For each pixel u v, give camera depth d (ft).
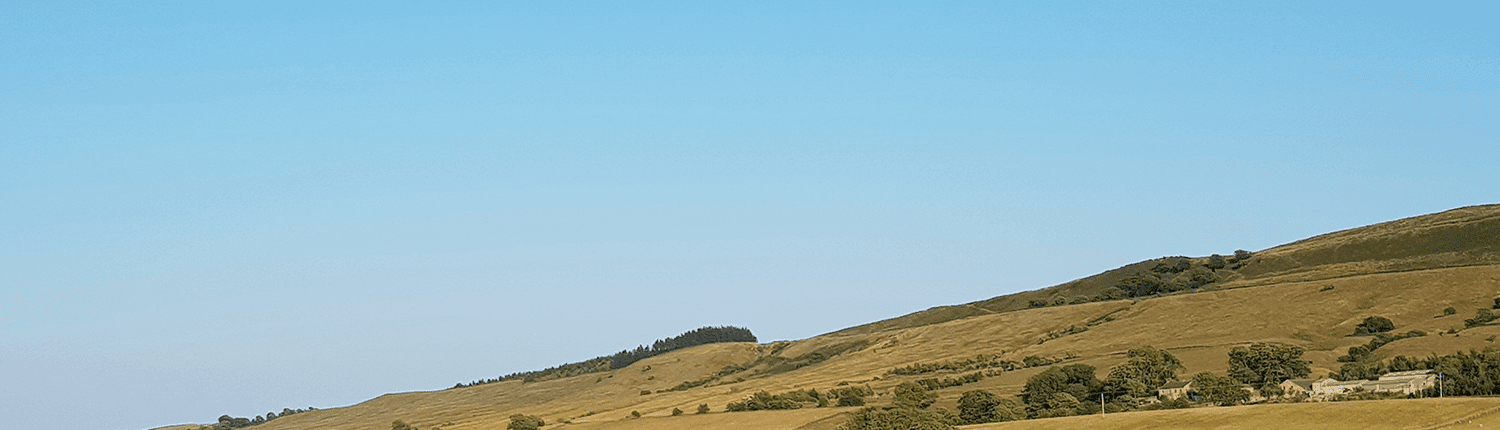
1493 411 408.67
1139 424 446.60
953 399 637.71
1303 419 424.05
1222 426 426.92
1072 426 456.04
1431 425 397.39
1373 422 409.28
